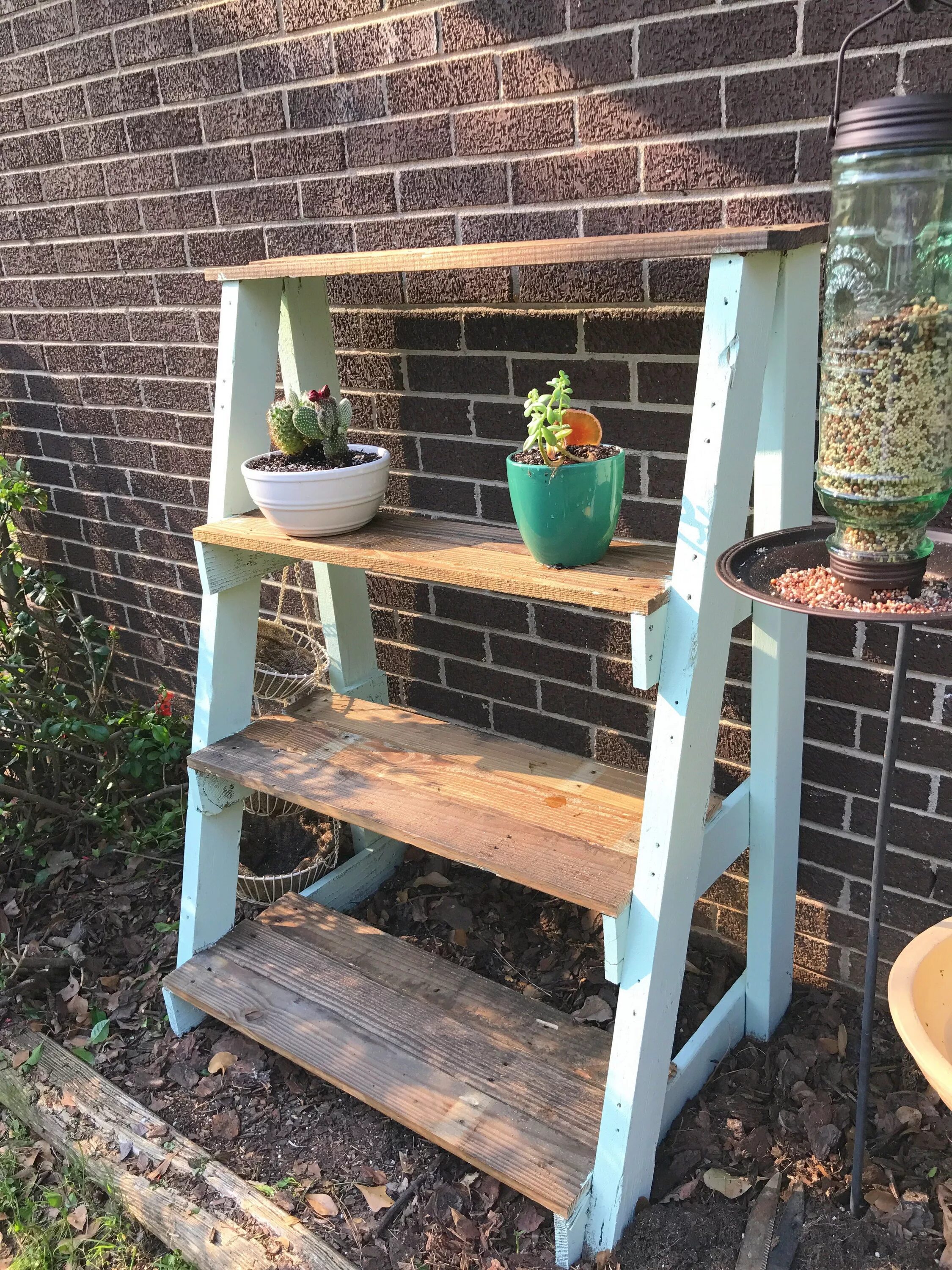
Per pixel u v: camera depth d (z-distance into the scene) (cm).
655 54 148
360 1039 166
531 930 208
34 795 246
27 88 238
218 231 216
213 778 182
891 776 119
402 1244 146
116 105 221
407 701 233
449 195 178
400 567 143
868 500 105
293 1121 170
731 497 123
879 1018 178
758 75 141
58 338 269
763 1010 175
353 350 204
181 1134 168
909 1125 157
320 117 189
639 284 161
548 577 130
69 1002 200
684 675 125
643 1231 142
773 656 150
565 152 162
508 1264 142
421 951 186
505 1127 146
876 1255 137
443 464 201
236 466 174
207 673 180
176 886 237
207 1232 150
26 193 254
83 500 289
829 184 138
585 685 198
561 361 176
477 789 161
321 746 180
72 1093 179
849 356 103
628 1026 135
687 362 162
